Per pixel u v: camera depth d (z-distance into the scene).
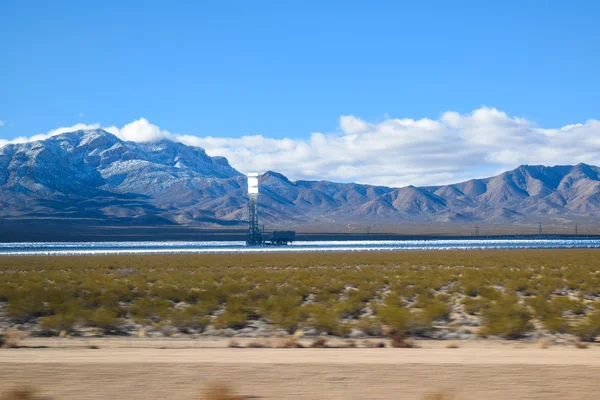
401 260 114.62
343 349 25.86
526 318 36.53
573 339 29.91
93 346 28.39
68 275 82.44
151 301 46.53
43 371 19.25
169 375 18.67
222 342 29.91
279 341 28.16
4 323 38.91
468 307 42.31
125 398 16.39
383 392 16.75
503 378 18.12
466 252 150.00
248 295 51.84
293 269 93.12
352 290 56.06
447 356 22.58
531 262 103.50
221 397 16.09
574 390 16.92
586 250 159.62
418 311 41.12
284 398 16.22
